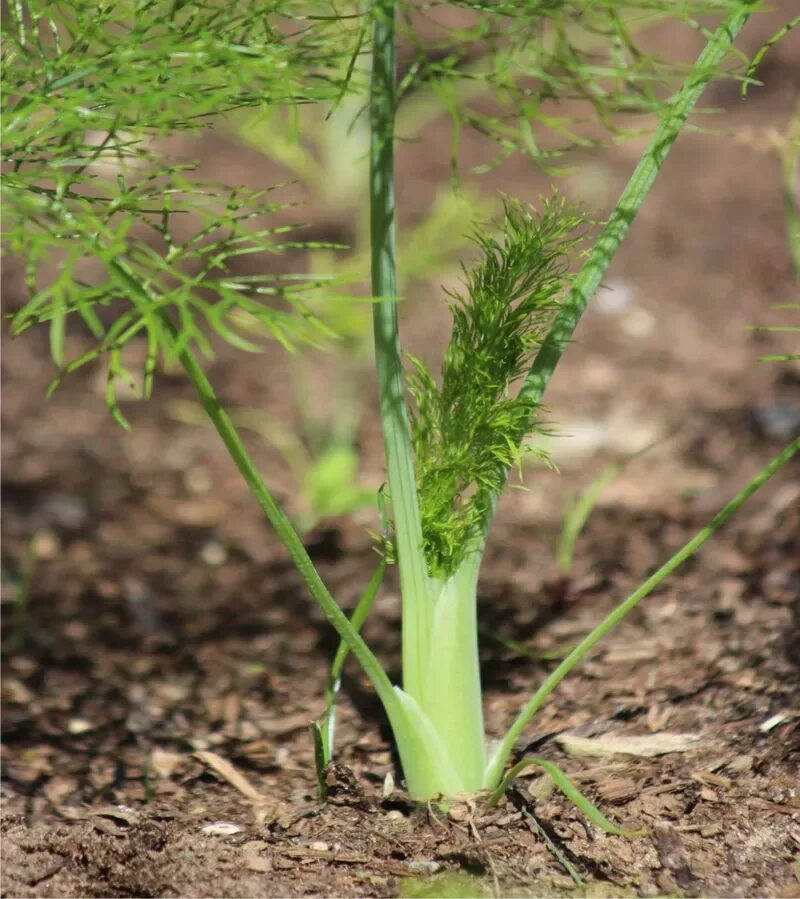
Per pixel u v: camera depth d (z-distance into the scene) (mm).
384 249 1044
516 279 1073
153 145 2352
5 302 1829
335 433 1504
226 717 1190
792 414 1458
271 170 2264
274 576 1340
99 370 1740
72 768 1148
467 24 2439
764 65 2404
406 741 1087
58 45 1025
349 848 1074
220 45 999
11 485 1452
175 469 1509
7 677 1226
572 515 1379
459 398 1086
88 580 1331
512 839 1074
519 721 1093
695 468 1424
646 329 1750
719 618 1227
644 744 1132
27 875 1062
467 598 1081
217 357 1766
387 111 1036
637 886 1052
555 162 2230
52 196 1019
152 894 1050
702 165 2207
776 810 1087
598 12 1058
